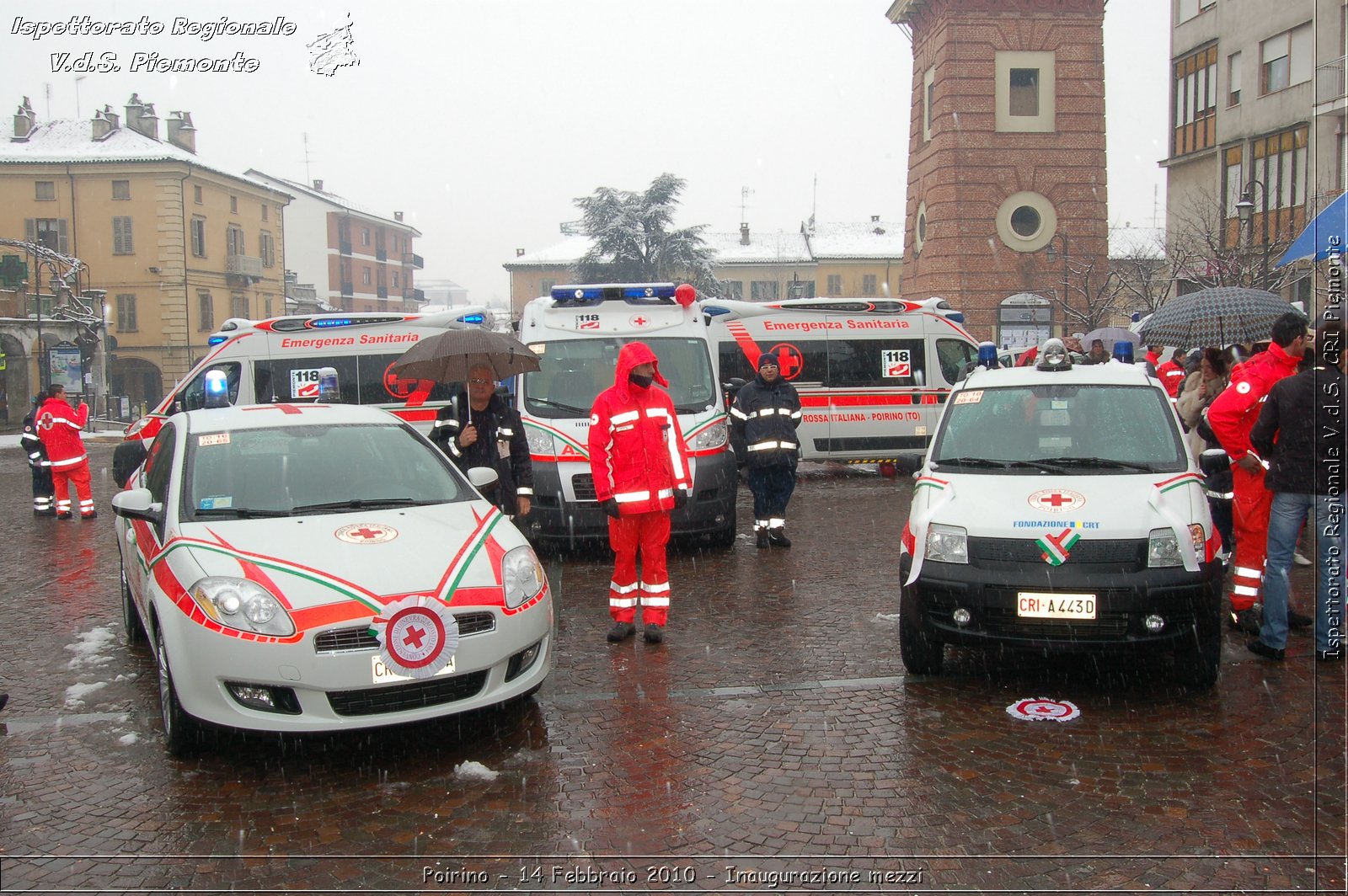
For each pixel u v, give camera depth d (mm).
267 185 55188
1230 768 4586
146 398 47750
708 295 52281
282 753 4953
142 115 50688
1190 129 30109
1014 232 34000
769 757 4805
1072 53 33781
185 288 47562
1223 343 9062
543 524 9492
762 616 7410
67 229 47281
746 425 10000
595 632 7086
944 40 33781
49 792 4566
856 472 17203
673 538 10477
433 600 4719
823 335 15977
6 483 18844
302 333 13086
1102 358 14633
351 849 3988
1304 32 24844
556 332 10258
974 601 5379
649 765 4742
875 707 5465
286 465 5832
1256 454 6258
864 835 4031
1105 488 5684
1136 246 36031
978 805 4270
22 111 48656
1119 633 5250
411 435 6371
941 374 16203
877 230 67312
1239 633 6711
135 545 6223
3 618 7824
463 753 4910
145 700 5824
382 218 78125
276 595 4664
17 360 37125
